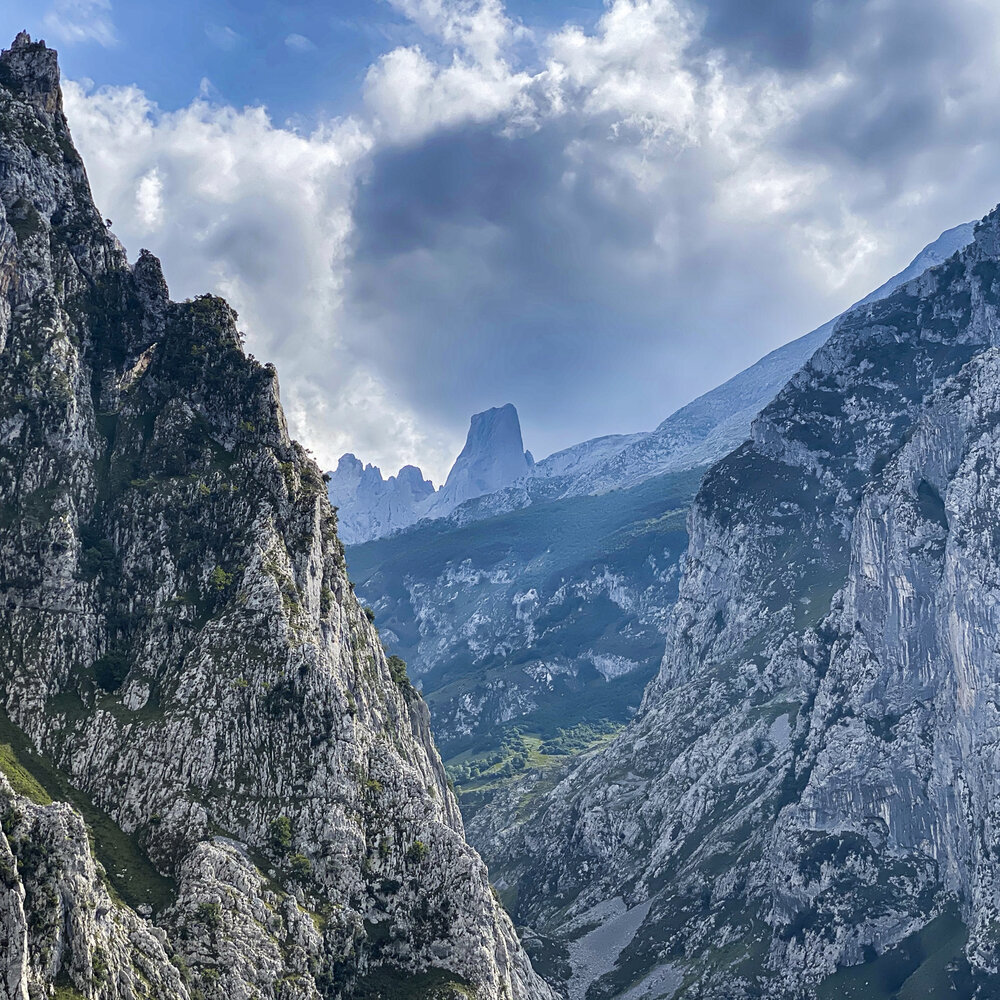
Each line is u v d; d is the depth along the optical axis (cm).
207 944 16938
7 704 19250
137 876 17850
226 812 19088
